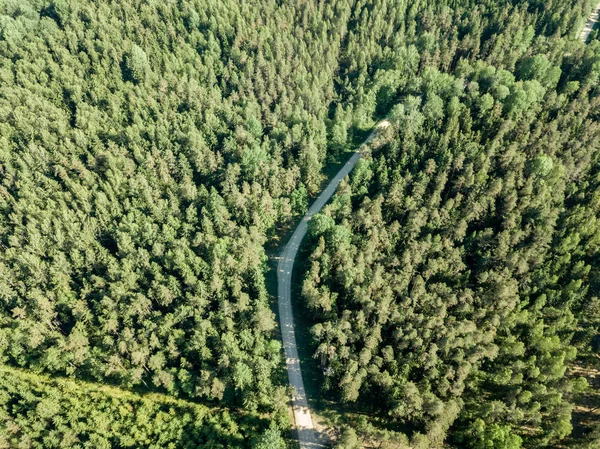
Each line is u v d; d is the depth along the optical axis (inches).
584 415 3159.5
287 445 2987.2
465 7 6560.0
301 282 3922.2
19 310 3597.4
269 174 4505.4
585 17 6501.0
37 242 3949.3
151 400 3292.3
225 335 3294.8
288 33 6186.0
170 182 4510.3
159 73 5521.7
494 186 4045.3
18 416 3238.2
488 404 2913.4
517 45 5831.7
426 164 4308.6
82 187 4320.9
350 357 3137.3
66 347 3437.5
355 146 5334.6
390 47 6264.8
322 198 4785.9
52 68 5374.0
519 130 4660.4
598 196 4094.5
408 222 3934.5
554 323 3380.9
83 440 3115.2
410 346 3213.6
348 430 2709.2
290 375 3393.2
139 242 3959.2
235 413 3144.7
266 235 4325.8
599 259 3730.3
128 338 3378.4
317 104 5295.3
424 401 2871.6
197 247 3998.5
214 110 5196.9
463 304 3467.0
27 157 4463.6
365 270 3614.7
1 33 5821.9
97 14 6166.3
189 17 6200.8
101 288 3796.8
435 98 4859.7
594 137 4584.2
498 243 3821.4
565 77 5492.1
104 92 5255.9
